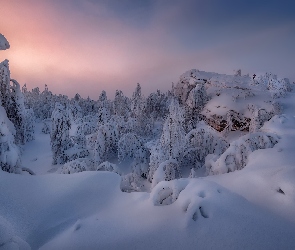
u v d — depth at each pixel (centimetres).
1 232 360
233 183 548
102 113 2402
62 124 1789
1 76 1262
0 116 798
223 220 386
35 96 4978
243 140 765
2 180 608
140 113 2800
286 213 415
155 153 1157
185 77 2983
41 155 2103
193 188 470
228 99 2222
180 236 373
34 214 523
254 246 338
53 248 402
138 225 423
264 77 2792
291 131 816
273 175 511
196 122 2259
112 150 1579
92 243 393
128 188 696
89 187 603
